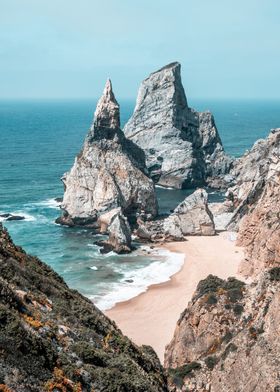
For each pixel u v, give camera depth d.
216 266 87.44
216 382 34.47
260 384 29.94
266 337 32.47
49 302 25.44
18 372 17.23
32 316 21.59
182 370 37.91
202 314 43.28
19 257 30.23
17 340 18.14
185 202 111.81
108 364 22.38
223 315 41.78
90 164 120.00
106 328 27.42
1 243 29.67
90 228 112.56
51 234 106.81
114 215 105.38
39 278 27.78
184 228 107.75
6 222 114.00
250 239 96.69
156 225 111.69
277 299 33.59
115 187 115.88
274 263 73.00
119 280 80.81
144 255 94.44
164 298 72.94
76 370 19.55
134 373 22.61
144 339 59.12
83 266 87.50
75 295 31.59
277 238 73.31
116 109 126.38
